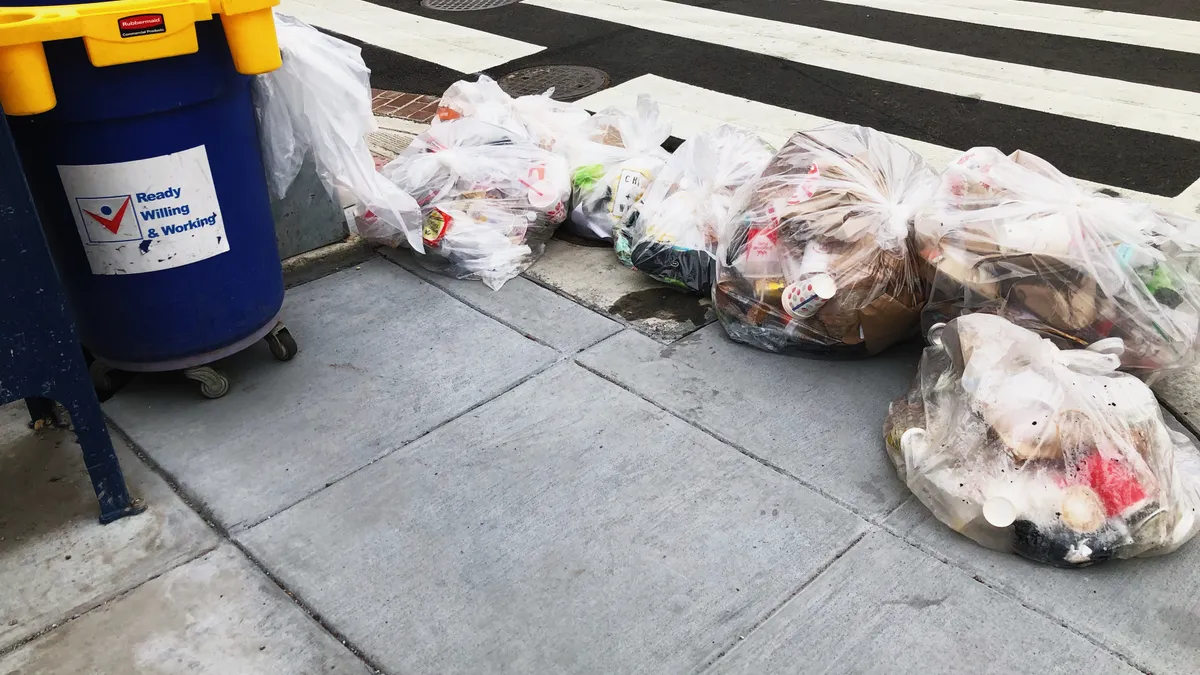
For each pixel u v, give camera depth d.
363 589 2.24
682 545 2.35
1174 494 2.24
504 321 3.35
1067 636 2.06
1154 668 1.98
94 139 2.37
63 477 2.61
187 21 2.28
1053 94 5.36
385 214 3.38
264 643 2.10
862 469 2.59
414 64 6.23
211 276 2.70
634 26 6.90
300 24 2.97
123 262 2.56
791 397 2.91
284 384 3.01
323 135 3.05
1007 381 2.39
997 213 2.74
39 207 2.53
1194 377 2.89
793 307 2.95
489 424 2.80
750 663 2.03
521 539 2.38
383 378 3.04
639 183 3.77
